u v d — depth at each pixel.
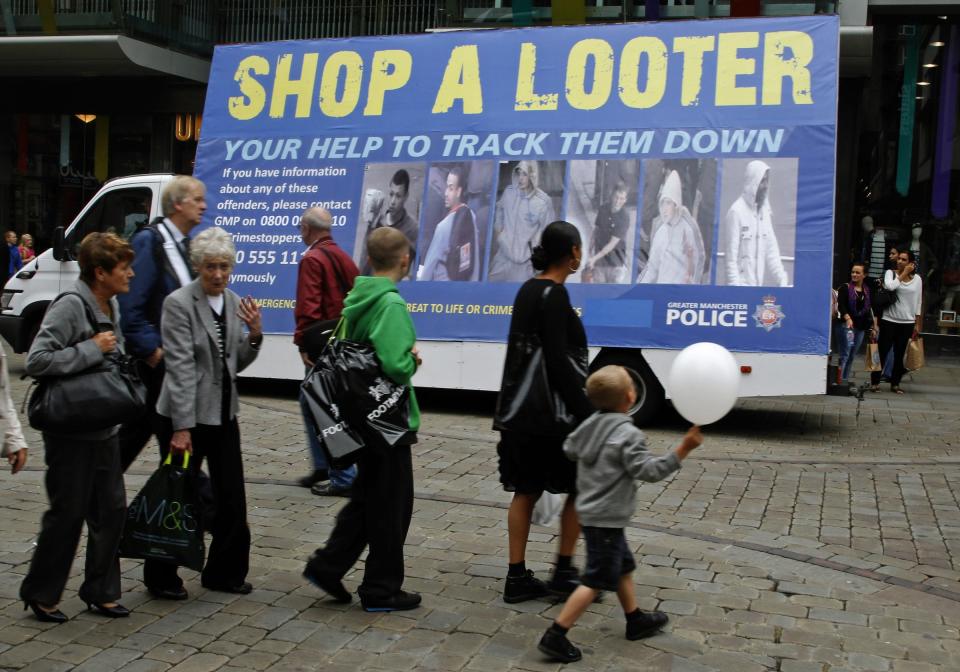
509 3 17.53
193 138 20.95
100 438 4.68
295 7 19.81
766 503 7.54
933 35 16.88
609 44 10.61
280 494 7.28
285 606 5.10
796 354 9.80
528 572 5.27
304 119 11.55
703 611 5.18
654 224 10.23
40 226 22.00
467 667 4.41
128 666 4.32
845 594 5.53
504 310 10.62
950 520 7.19
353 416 4.85
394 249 4.96
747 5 15.82
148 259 5.27
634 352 10.38
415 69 11.23
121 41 18.81
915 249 17.17
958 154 17.08
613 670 4.42
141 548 4.88
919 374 16.02
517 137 10.74
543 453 5.12
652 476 4.35
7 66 20.05
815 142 9.91
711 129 10.18
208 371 4.98
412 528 6.55
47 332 4.52
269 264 11.50
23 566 5.50
